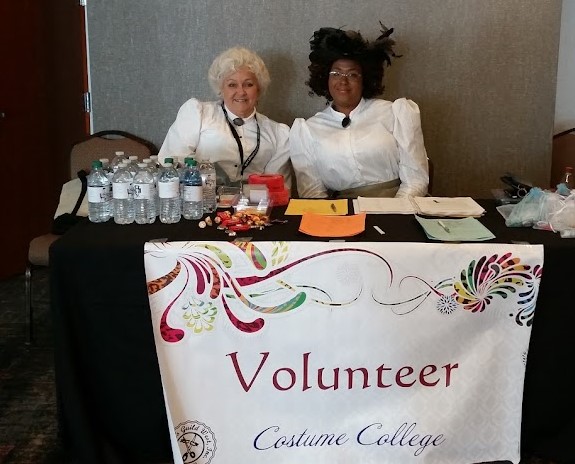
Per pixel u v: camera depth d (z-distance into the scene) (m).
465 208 2.21
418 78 3.10
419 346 1.88
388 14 3.03
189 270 1.82
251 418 1.91
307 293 1.84
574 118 3.83
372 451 1.93
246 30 3.07
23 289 3.54
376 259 1.82
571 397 1.94
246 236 1.91
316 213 2.17
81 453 1.88
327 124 2.77
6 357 2.74
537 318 1.89
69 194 2.88
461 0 3.02
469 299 1.85
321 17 3.04
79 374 1.89
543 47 3.07
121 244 1.82
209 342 1.87
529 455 2.04
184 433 1.91
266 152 2.80
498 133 3.16
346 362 1.88
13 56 3.55
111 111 3.19
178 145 2.73
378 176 2.73
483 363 1.90
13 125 3.60
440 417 1.91
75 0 4.02
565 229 1.96
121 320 1.87
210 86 2.98
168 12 3.06
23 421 2.25
